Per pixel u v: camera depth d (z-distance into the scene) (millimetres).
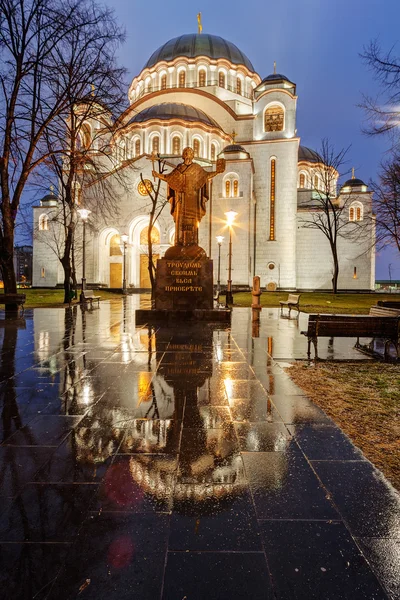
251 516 2523
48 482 2924
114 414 4355
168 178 13789
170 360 7223
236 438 3732
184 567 2076
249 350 8383
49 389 5309
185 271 13688
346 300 31562
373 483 2959
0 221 18875
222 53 54625
